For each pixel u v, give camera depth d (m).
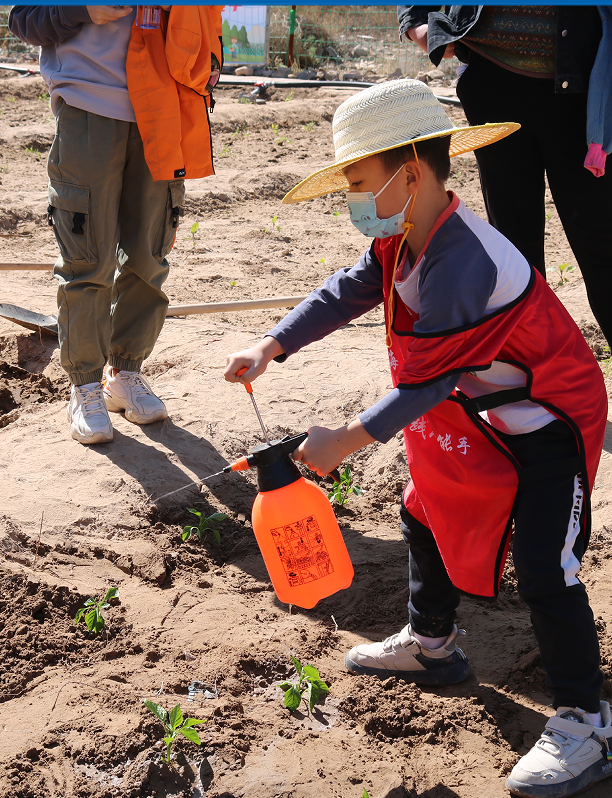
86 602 3.14
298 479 2.44
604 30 3.42
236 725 2.63
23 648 2.97
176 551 3.58
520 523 2.37
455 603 2.79
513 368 2.42
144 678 2.84
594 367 2.50
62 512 3.72
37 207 9.17
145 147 3.87
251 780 2.43
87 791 2.37
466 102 3.96
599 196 3.78
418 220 2.37
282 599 2.54
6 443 4.30
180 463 4.18
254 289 7.14
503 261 2.31
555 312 2.42
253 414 4.67
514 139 3.87
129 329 4.45
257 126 13.83
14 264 6.17
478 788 2.43
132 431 4.46
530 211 4.09
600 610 3.19
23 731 2.58
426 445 2.45
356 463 4.43
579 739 2.37
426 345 2.25
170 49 3.75
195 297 6.84
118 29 3.80
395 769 2.49
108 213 3.98
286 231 9.11
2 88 15.41
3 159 11.34
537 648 3.03
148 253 4.19
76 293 4.05
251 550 3.68
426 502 2.51
